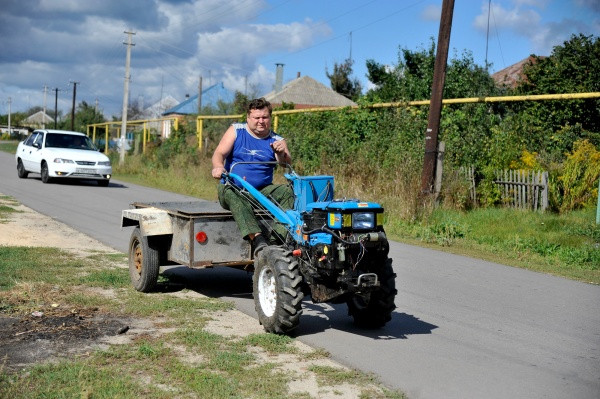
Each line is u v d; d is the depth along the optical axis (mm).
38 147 23516
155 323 6535
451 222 14000
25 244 10711
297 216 6453
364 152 18703
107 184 23484
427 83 24266
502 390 5082
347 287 5902
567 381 5352
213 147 29547
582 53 20734
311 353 5766
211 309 7215
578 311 7832
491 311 7707
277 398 4652
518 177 15938
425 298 8312
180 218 7461
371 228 6074
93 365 5172
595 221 14156
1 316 6488
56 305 6938
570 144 17922
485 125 18703
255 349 5848
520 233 13477
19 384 4719
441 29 15414
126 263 9500
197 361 5402
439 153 15688
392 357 5812
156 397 4566
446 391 5012
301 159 21312
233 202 6973
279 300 6055
